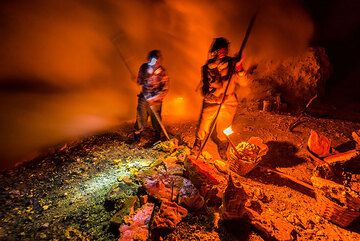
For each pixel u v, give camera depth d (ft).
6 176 17.69
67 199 15.07
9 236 12.64
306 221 12.64
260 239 11.62
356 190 12.80
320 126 21.83
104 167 17.84
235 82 16.10
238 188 11.84
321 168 14.11
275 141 19.81
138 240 11.03
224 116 16.85
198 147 17.95
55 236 12.51
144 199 13.30
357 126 21.81
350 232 12.21
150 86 18.71
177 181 14.33
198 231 11.94
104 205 13.97
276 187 15.06
